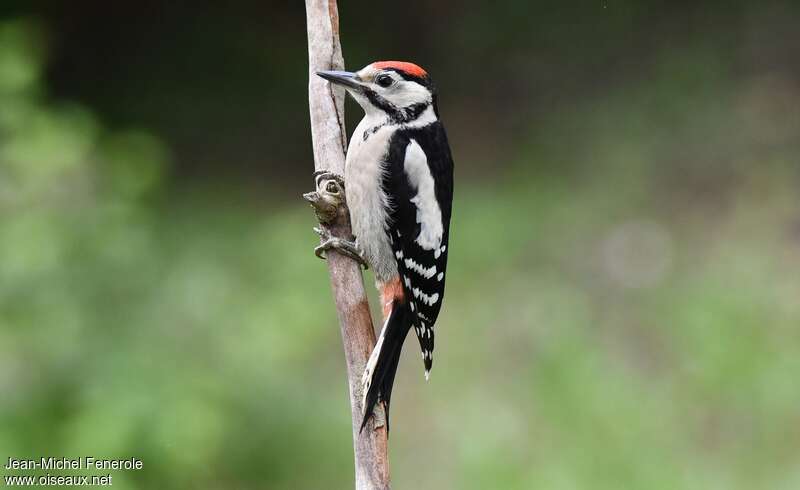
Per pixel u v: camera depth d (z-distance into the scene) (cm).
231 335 917
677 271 1341
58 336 832
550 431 1110
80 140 923
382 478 555
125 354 858
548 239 1424
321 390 1113
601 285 1330
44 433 820
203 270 1001
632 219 1447
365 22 1894
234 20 1897
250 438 979
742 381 1148
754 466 1052
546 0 1873
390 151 650
